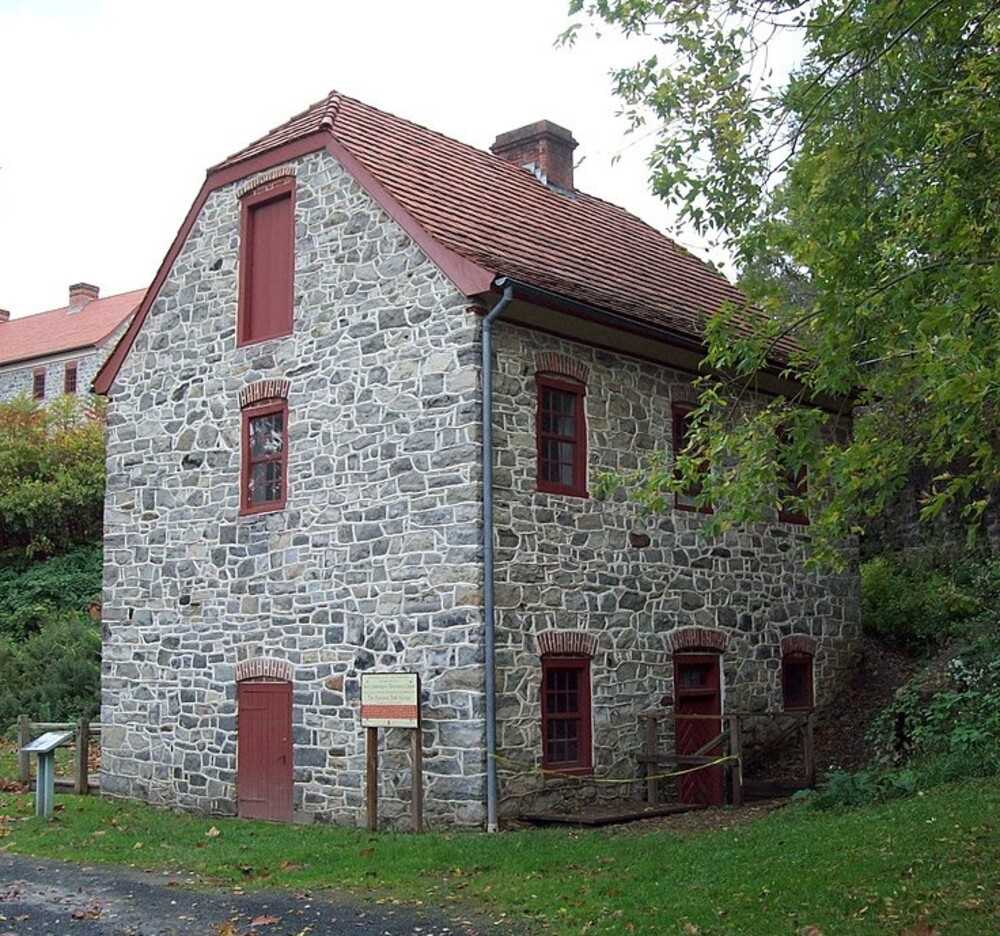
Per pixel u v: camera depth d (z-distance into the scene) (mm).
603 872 10070
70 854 12000
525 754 13078
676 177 9938
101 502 26938
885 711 15594
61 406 29938
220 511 15562
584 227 17922
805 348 11180
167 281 16766
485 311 13266
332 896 9820
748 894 8672
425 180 15383
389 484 13703
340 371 14406
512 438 13469
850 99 9672
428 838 11992
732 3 9625
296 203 15281
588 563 14234
